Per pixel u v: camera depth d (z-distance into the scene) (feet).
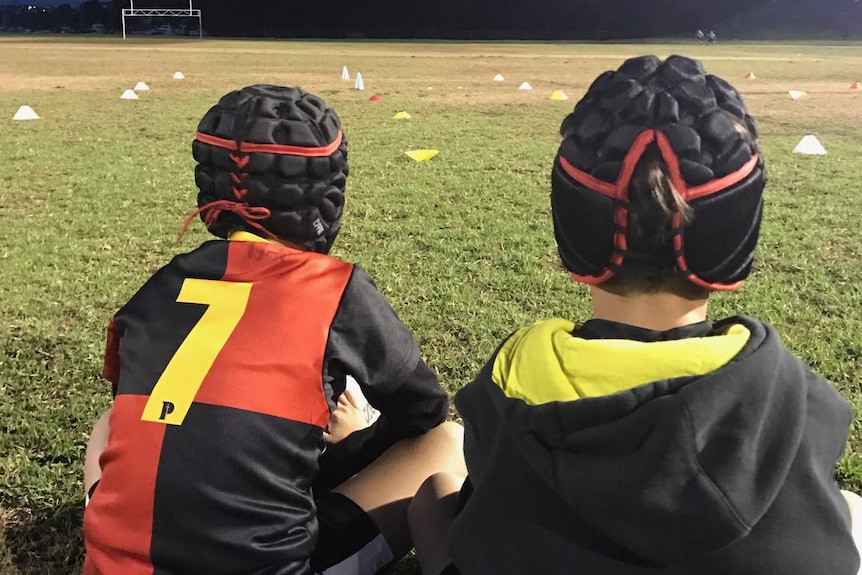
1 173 21.57
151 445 4.73
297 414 4.85
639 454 3.38
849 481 8.08
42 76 52.95
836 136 29.48
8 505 7.77
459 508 4.71
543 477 3.70
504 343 4.29
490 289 13.20
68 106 36.29
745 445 3.32
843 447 3.89
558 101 41.86
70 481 8.11
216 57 81.51
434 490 5.41
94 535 4.81
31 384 9.95
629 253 3.63
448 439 6.23
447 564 4.99
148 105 37.40
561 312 12.25
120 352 5.26
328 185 5.52
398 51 103.81
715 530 3.32
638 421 3.37
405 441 6.25
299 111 5.39
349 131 29.96
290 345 4.93
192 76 56.13
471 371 10.41
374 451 6.44
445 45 130.93
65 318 11.93
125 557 4.70
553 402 3.61
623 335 3.85
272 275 5.22
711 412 3.33
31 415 9.25
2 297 12.62
